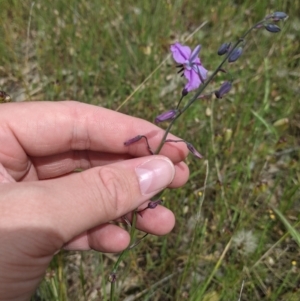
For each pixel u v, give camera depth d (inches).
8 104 5.5
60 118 5.5
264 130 8.4
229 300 6.2
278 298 6.5
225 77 9.2
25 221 3.8
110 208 4.2
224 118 8.5
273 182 8.0
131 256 6.7
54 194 3.9
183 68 4.0
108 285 6.8
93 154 5.9
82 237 5.4
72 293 6.7
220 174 7.8
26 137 5.4
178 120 8.3
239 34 10.3
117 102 9.1
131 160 4.5
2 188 3.9
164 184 4.5
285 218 6.9
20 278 4.1
